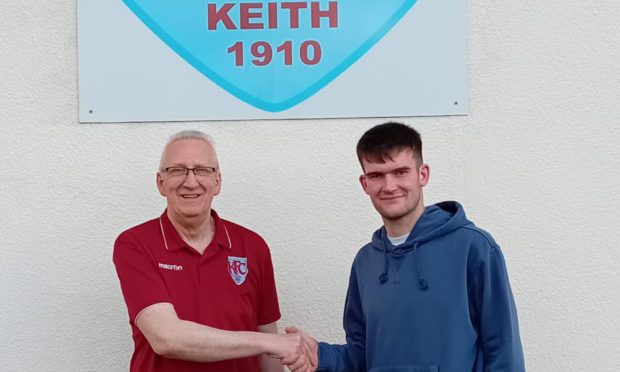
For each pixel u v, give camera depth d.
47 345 2.76
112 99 2.80
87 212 2.78
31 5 2.80
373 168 2.17
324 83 2.83
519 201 2.82
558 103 2.83
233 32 2.83
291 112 2.82
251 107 2.82
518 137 2.82
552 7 2.84
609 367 2.79
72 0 2.81
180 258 2.33
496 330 2.11
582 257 2.81
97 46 2.80
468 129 2.83
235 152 2.82
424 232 2.21
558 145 2.82
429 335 2.13
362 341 2.44
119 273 2.30
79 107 2.79
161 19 2.82
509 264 2.81
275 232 2.81
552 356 2.79
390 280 2.24
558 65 2.83
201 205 2.31
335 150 2.82
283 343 2.26
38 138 2.79
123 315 2.77
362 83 2.83
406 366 2.15
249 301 2.41
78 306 2.77
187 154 2.30
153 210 2.79
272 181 2.82
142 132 2.81
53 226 2.78
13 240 2.77
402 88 2.83
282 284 2.81
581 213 2.81
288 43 2.84
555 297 2.80
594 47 2.84
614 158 2.82
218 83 2.82
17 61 2.79
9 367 2.75
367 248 2.38
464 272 2.14
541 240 2.81
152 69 2.81
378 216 2.81
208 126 2.82
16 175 2.78
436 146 2.83
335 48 2.84
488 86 2.84
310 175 2.82
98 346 2.77
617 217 2.81
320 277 2.81
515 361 2.09
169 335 2.15
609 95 2.83
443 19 2.83
